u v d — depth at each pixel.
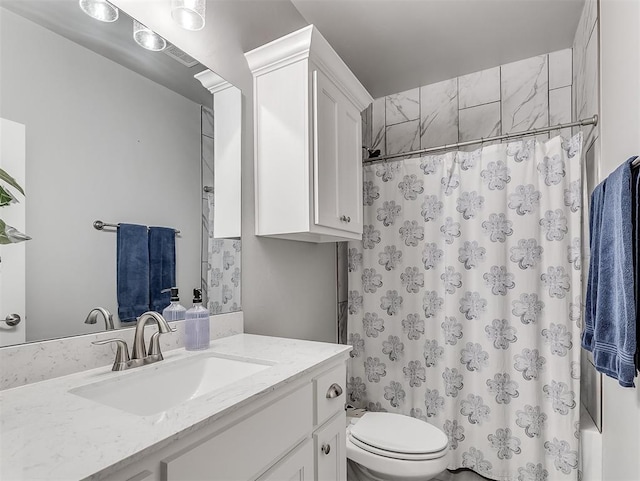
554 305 1.79
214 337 1.36
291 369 0.96
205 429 0.69
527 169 1.88
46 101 0.92
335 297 2.32
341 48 2.33
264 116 1.57
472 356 1.96
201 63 1.37
